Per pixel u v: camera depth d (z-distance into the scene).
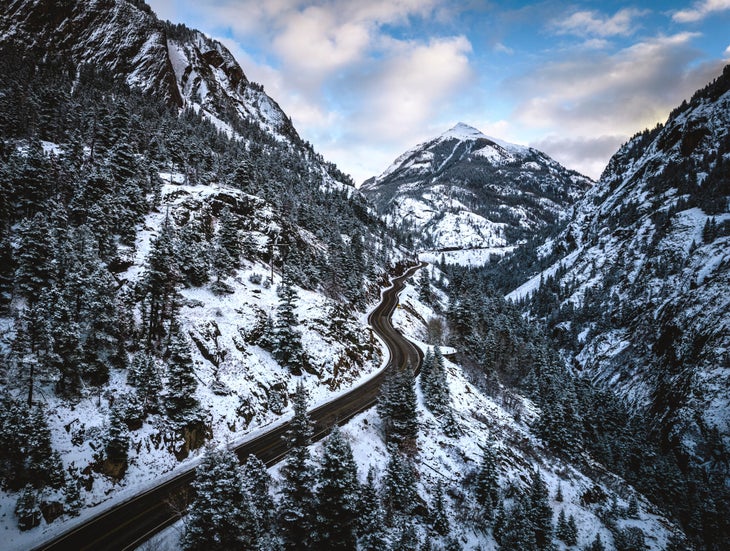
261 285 64.69
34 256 35.28
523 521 36.12
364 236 151.88
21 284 35.66
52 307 31.59
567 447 61.06
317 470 27.66
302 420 28.39
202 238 64.94
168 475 30.73
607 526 48.59
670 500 68.69
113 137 75.44
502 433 56.84
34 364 27.66
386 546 27.77
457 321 93.88
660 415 102.69
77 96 99.81
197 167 86.06
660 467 73.12
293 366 50.91
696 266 145.75
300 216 110.56
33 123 71.00
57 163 57.28
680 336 116.38
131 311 42.56
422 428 47.62
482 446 48.41
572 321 172.12
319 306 66.25
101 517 25.05
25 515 22.52
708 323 109.75
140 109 116.00
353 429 43.41
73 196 52.28
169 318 43.59
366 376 61.53
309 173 194.88
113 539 23.11
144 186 67.31
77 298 35.47
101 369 33.69
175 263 51.97
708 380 95.00
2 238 37.69
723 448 81.19
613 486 60.72
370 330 78.31
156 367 36.25
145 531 24.03
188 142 97.06
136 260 50.03
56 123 74.56
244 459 33.50
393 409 43.94
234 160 116.12
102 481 27.52
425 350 75.50
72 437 28.14
